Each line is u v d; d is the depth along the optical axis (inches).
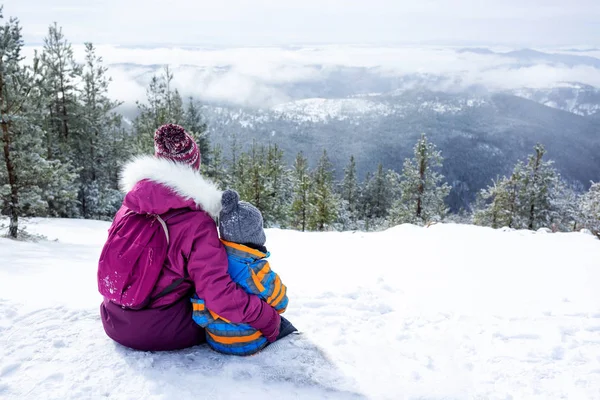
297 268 216.1
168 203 80.7
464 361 96.9
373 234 372.5
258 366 89.7
